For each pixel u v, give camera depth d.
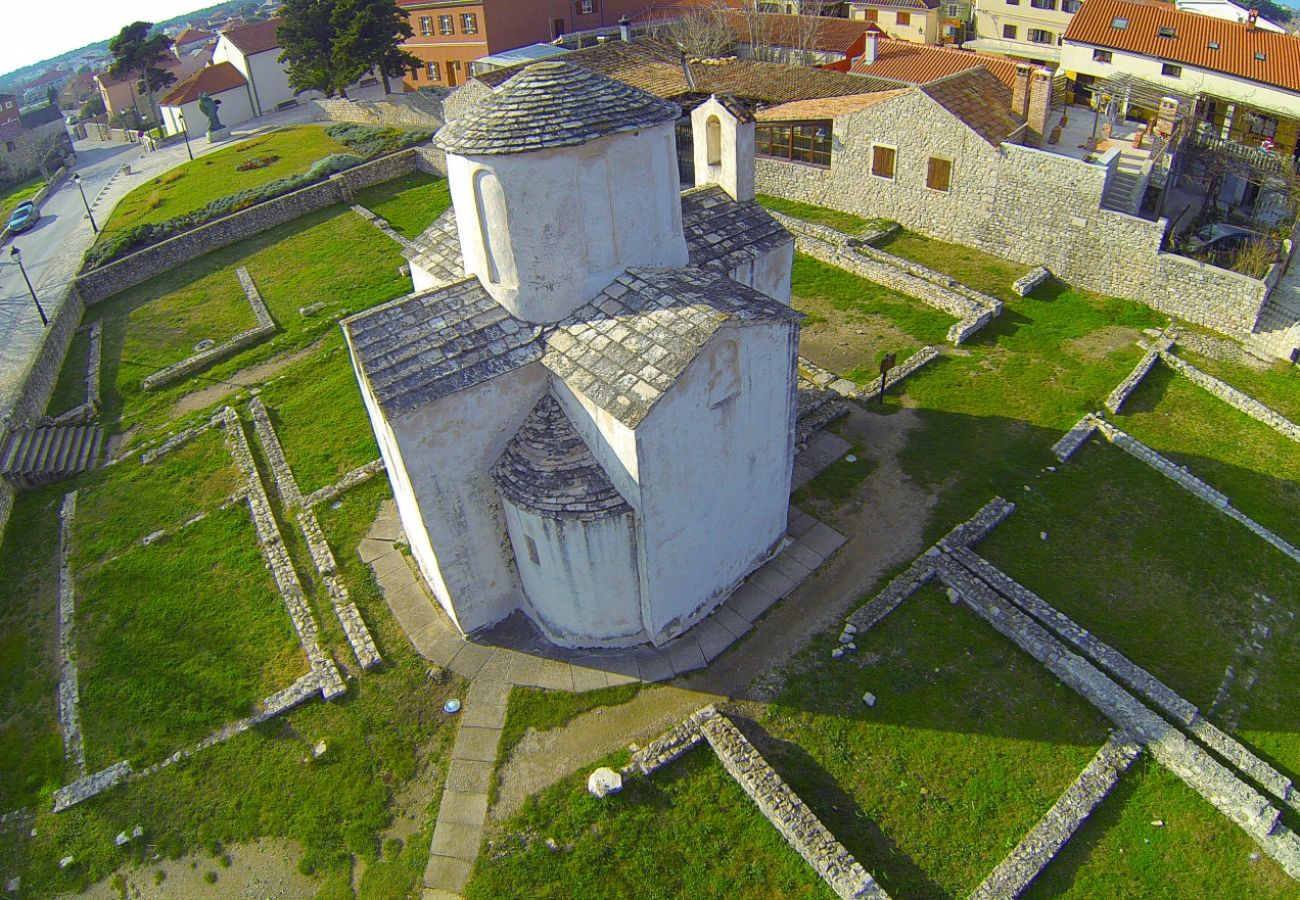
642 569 15.88
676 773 14.93
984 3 59.94
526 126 14.27
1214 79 35.69
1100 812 14.20
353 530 21.05
